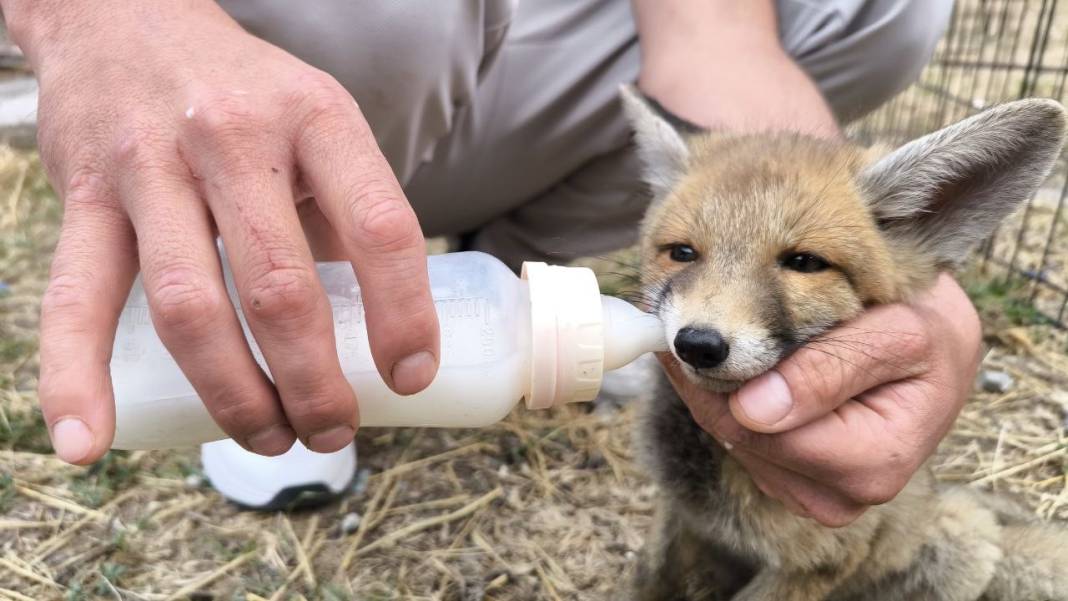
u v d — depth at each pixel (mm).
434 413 349
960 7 1419
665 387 481
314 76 313
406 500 554
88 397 282
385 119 510
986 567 503
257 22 463
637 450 507
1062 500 562
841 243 419
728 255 424
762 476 411
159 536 515
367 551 516
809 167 446
